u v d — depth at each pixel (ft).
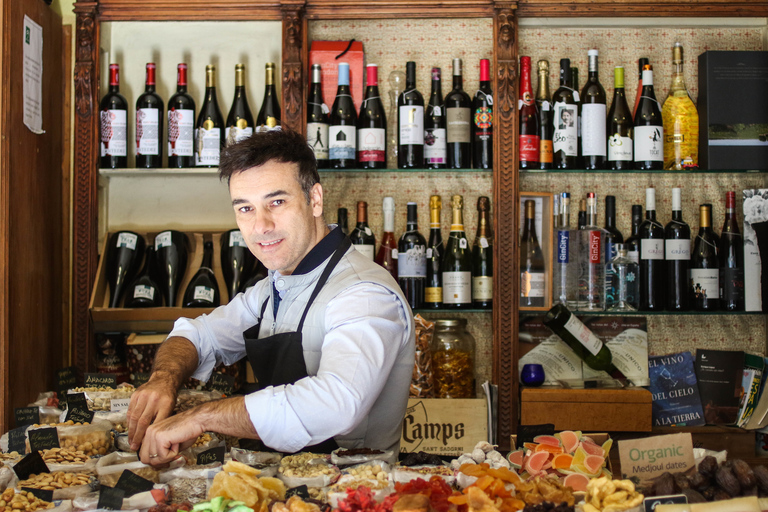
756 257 8.05
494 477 3.48
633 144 8.22
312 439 3.96
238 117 8.41
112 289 7.94
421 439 7.43
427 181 8.70
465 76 8.70
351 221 8.68
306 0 7.93
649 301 8.04
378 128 8.11
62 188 8.36
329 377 4.02
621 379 8.46
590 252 8.07
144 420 4.53
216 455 4.21
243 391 7.76
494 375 7.81
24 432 4.74
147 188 8.67
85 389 5.69
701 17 8.23
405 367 4.88
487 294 8.13
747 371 8.24
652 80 8.17
